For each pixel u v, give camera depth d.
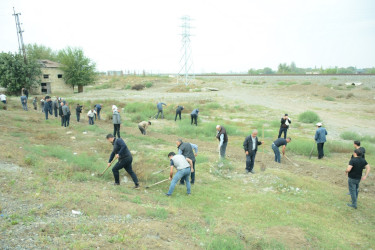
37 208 5.08
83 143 12.22
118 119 13.98
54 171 7.55
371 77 45.94
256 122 22.45
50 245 4.00
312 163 11.53
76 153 10.23
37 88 43.31
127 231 4.72
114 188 7.15
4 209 4.86
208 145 14.23
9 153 8.14
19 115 19.59
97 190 6.66
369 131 19.20
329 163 11.70
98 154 10.41
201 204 6.84
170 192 7.19
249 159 9.46
